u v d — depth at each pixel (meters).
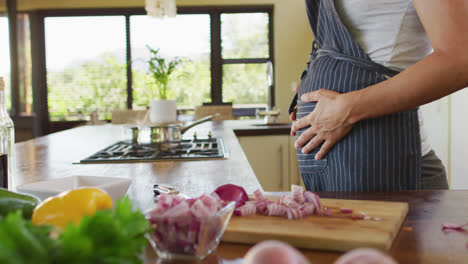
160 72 2.98
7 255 0.23
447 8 0.68
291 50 6.34
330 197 0.83
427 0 0.71
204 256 0.48
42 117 6.45
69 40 6.39
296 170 2.98
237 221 0.59
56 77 6.43
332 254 0.51
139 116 4.06
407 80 0.75
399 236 0.56
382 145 0.88
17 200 0.51
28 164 1.38
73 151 1.73
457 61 0.69
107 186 0.64
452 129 3.14
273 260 0.28
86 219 0.29
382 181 0.89
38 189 0.66
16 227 0.25
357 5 0.92
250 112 6.48
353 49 0.92
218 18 6.35
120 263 0.27
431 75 0.72
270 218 0.60
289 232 0.54
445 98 3.21
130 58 6.39
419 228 0.59
